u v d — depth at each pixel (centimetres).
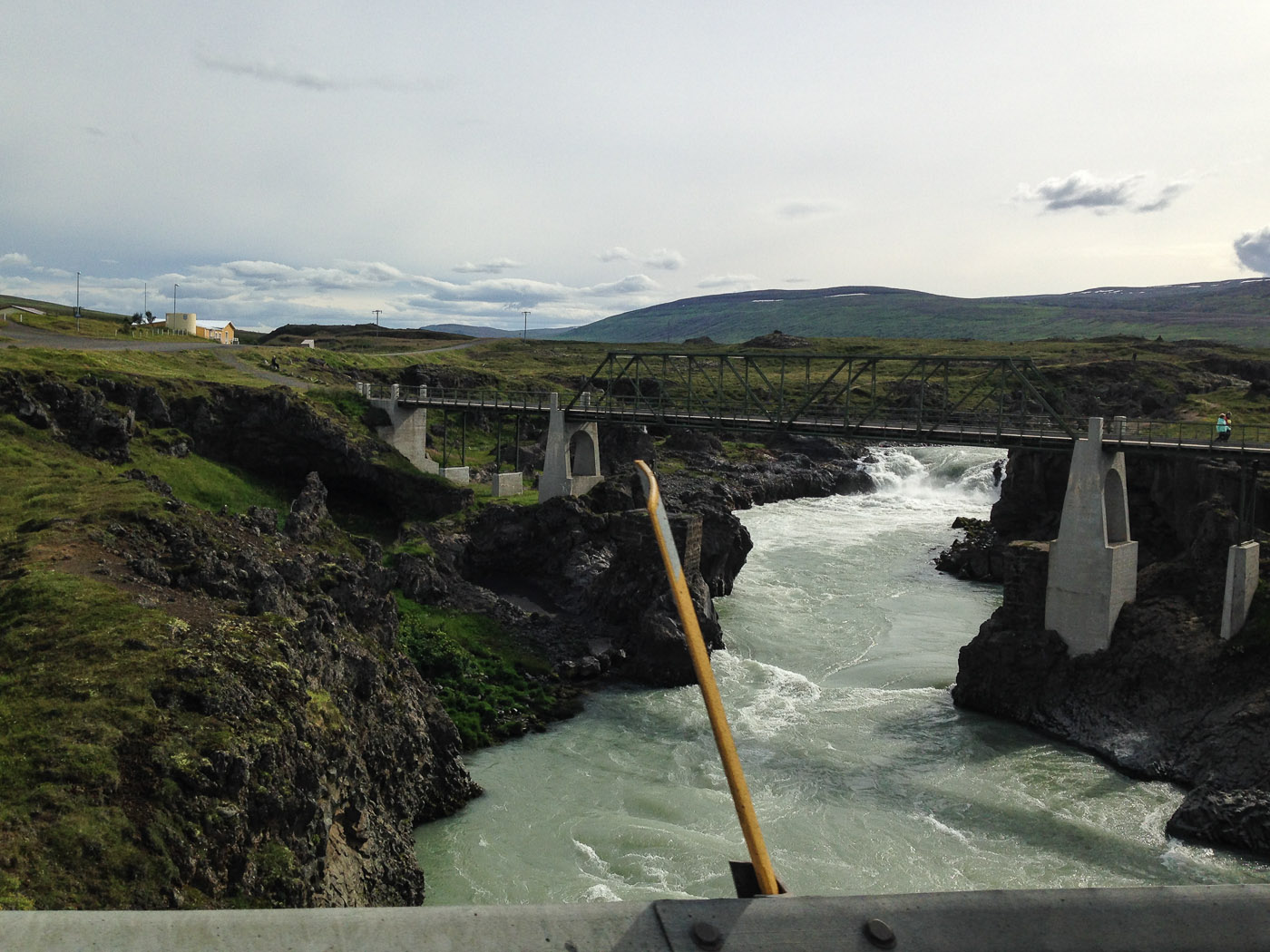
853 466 15275
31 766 2781
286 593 4550
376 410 10869
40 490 6044
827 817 4559
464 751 5303
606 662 6638
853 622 7700
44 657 3447
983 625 6138
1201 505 6431
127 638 3544
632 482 9050
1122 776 5116
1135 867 4147
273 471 9731
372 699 4347
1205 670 5222
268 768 3142
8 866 2398
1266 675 5016
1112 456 6003
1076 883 3997
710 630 6812
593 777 4981
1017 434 6994
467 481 10875
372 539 8288
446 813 4534
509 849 4219
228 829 2859
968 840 4353
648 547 6931
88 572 4278
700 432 15112
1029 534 9412
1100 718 5503
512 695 5959
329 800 3481
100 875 2486
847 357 7956
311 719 3562
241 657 3569
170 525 5134
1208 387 16788
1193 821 4400
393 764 4278
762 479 13612
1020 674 5891
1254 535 5744
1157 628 5578
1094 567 5753
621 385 16912
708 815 4553
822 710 5947
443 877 3966
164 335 17088
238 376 11362
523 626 7044
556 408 9425
